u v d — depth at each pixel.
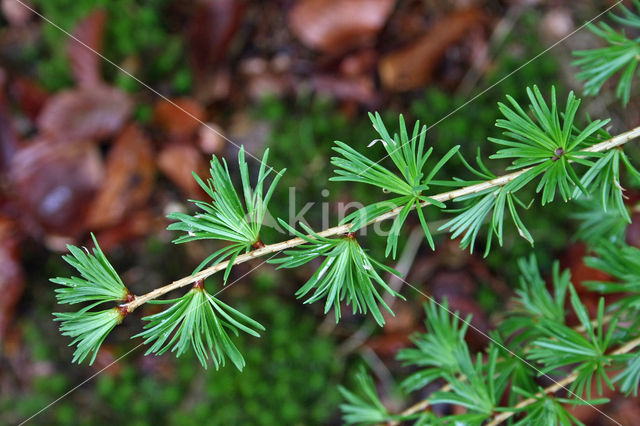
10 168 0.66
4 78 0.67
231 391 0.58
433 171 0.33
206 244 0.65
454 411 0.57
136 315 0.62
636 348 0.39
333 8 0.69
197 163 0.67
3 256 0.62
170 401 0.59
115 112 0.67
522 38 0.68
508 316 0.58
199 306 0.33
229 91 0.70
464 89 0.67
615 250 0.40
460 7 0.70
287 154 0.65
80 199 0.65
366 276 0.33
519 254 0.60
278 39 0.71
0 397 0.61
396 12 0.70
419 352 0.43
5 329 0.62
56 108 0.66
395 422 0.43
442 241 0.62
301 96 0.69
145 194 0.66
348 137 0.65
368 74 0.69
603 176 0.35
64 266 0.65
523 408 0.38
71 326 0.33
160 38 0.68
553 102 0.32
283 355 0.59
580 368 0.38
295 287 0.63
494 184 0.33
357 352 0.61
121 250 0.65
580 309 0.39
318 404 0.58
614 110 0.63
